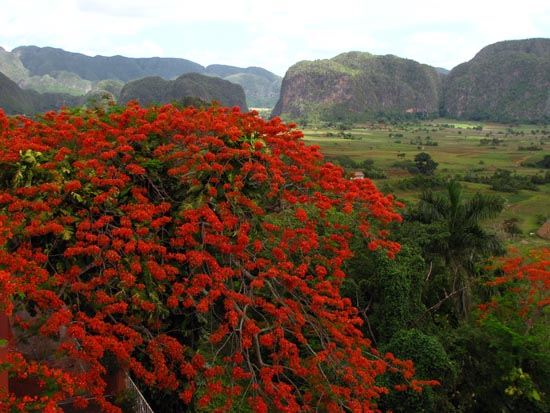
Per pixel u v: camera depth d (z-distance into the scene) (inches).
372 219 558.3
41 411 198.2
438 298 649.0
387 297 542.9
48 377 205.5
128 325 251.9
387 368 441.4
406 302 547.8
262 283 274.4
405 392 436.1
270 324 327.3
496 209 649.6
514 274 641.0
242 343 267.6
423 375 454.0
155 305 251.9
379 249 535.5
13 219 237.9
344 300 339.0
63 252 255.6
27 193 242.5
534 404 477.1
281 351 285.3
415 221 681.6
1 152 252.1
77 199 252.8
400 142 6678.2
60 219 245.6
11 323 253.1
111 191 251.4
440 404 460.4
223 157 283.0
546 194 2896.2
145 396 330.6
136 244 251.0
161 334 261.6
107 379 306.2
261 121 321.4
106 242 242.2
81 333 212.4
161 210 271.0
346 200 330.3
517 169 4062.5
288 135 328.2
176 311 297.0
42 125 294.8
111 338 226.8
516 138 7642.7
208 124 297.7
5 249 226.4
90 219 255.8
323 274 311.3
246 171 285.0
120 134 286.0
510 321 577.6
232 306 267.7
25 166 248.7
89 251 236.8
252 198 300.0
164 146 285.3
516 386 476.1
